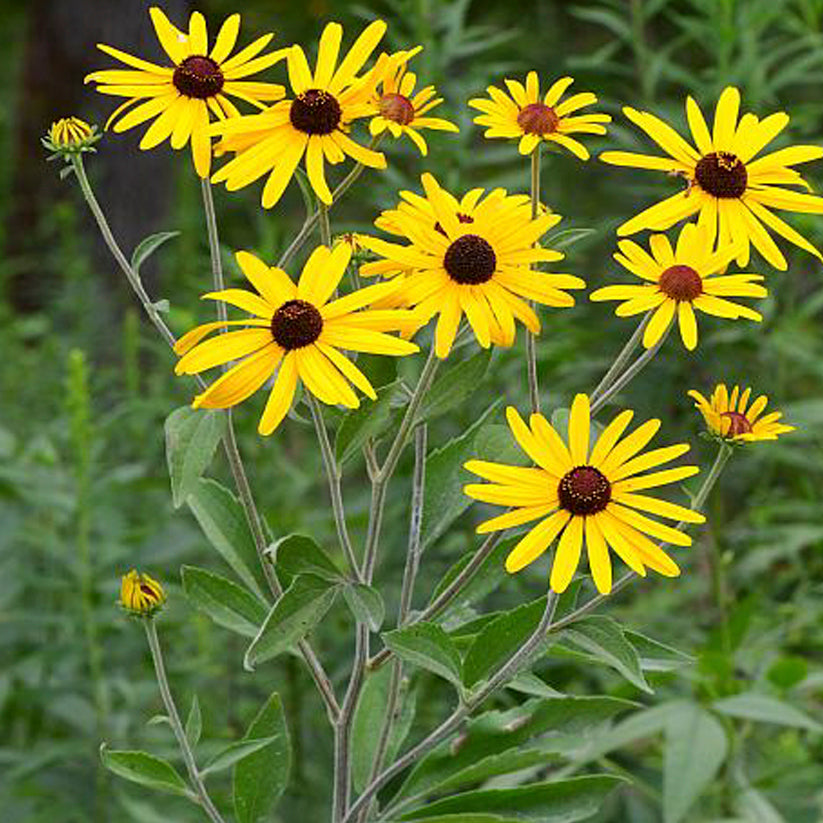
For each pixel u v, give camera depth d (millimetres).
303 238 3721
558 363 6336
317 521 6855
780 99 8977
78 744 6008
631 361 7113
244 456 7016
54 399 8148
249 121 3559
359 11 6906
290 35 14836
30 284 11547
